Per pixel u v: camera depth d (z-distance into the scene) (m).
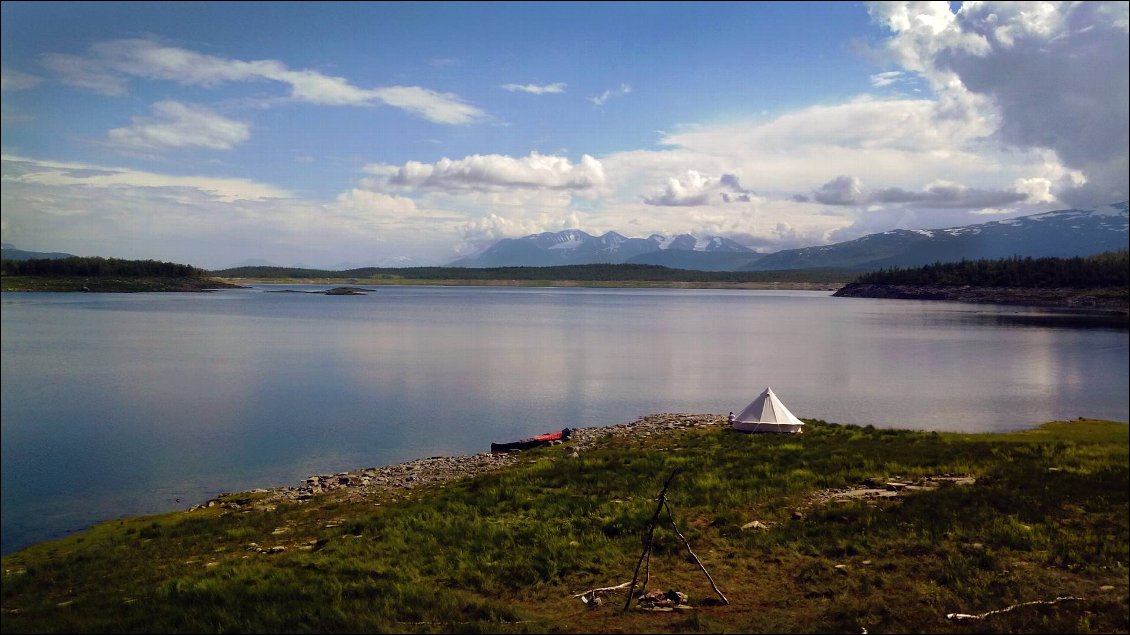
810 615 15.32
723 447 35.22
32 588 20.09
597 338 126.06
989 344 118.00
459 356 96.81
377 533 22.70
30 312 174.12
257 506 29.77
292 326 144.62
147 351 97.94
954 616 14.71
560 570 18.62
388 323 157.00
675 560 19.11
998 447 34.31
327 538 22.66
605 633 14.55
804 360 95.31
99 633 15.54
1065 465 29.03
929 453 32.69
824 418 55.59
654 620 15.22
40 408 57.03
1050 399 65.31
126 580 20.02
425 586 17.53
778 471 28.80
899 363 92.81
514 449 40.88
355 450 43.59
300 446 44.53
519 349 106.88
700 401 63.09
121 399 61.50
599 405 60.69
